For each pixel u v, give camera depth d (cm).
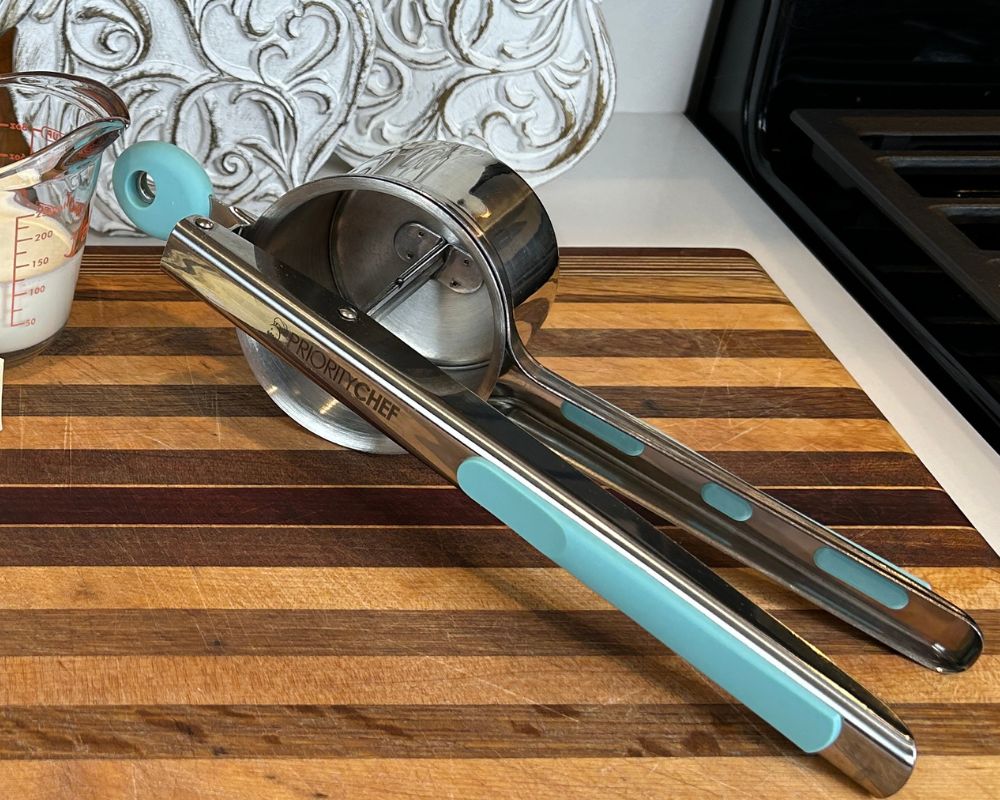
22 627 44
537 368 50
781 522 47
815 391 62
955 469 60
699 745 43
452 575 48
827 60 81
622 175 82
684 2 85
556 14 68
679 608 41
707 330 65
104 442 53
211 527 49
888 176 72
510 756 41
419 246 54
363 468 53
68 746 40
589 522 42
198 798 39
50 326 55
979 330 67
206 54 63
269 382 55
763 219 79
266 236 52
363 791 40
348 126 70
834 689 40
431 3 67
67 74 57
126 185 52
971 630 46
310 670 44
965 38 82
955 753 44
